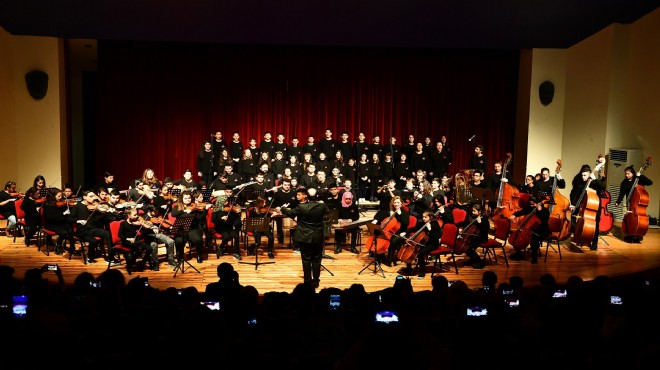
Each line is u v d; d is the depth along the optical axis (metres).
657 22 13.20
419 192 12.72
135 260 10.23
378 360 2.94
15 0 13.21
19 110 15.01
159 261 10.80
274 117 17.20
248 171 15.05
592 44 14.83
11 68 14.77
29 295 5.75
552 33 14.91
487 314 5.22
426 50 17.38
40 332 4.52
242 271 10.19
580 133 15.38
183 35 14.66
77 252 11.30
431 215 10.04
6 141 14.52
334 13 13.98
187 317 4.15
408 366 2.97
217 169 15.48
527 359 4.57
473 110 17.50
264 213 10.76
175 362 4.14
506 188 13.24
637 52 13.87
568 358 4.42
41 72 14.91
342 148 16.00
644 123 13.66
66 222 10.84
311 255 9.18
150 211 10.88
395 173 15.52
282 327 5.23
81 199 11.76
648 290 6.15
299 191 9.06
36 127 15.12
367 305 5.70
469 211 11.89
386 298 5.55
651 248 11.95
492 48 15.80
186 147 16.98
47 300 5.82
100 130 16.66
